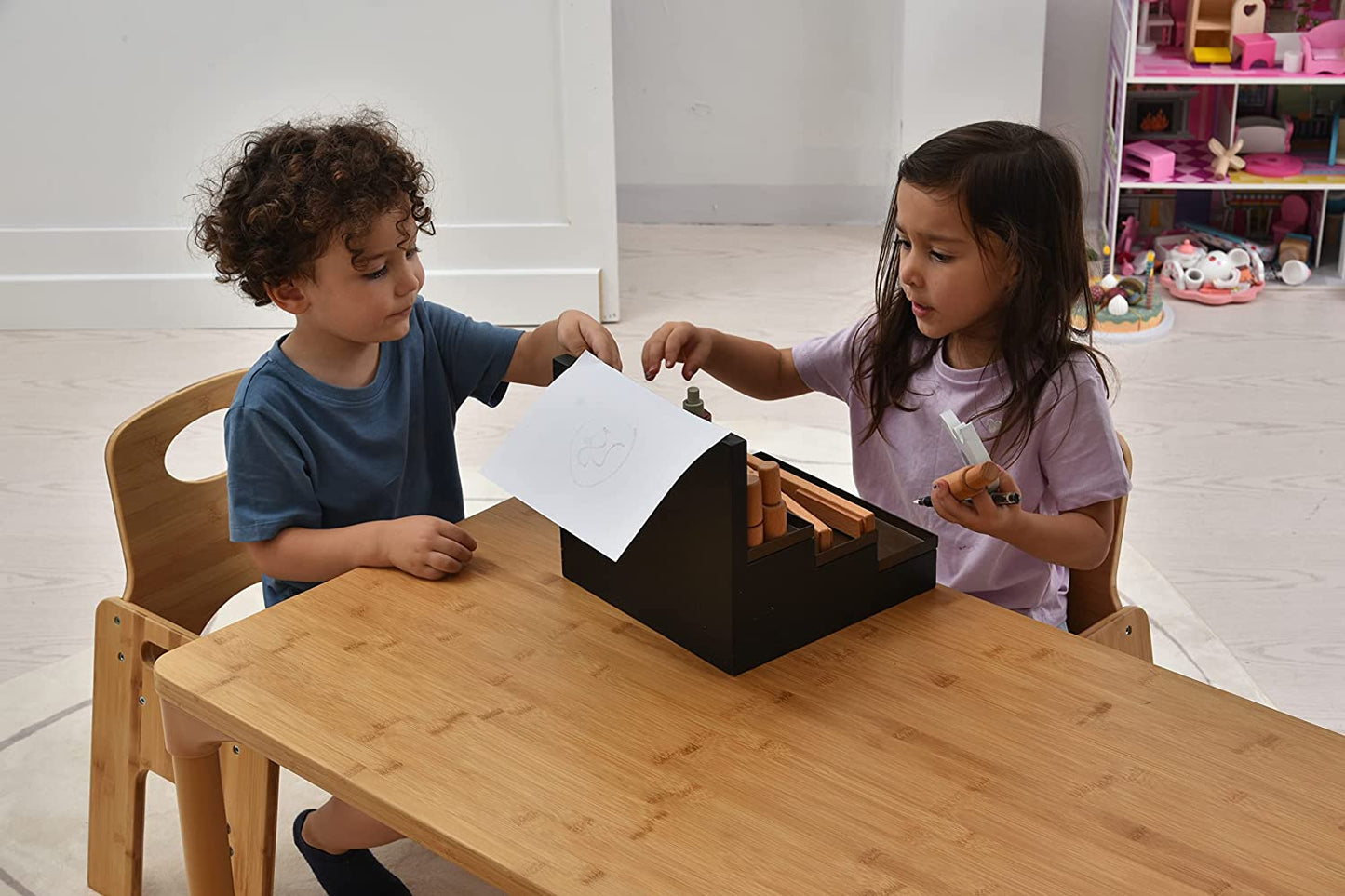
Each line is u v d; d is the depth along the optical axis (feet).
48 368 9.84
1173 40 11.19
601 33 9.73
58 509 8.09
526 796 3.14
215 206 4.79
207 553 5.09
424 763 3.25
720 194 12.56
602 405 3.72
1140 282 10.48
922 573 3.87
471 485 8.09
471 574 4.05
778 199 12.53
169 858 5.53
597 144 10.05
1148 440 8.72
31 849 5.53
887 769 3.20
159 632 4.63
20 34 9.73
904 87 11.37
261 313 10.48
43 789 5.83
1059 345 4.51
